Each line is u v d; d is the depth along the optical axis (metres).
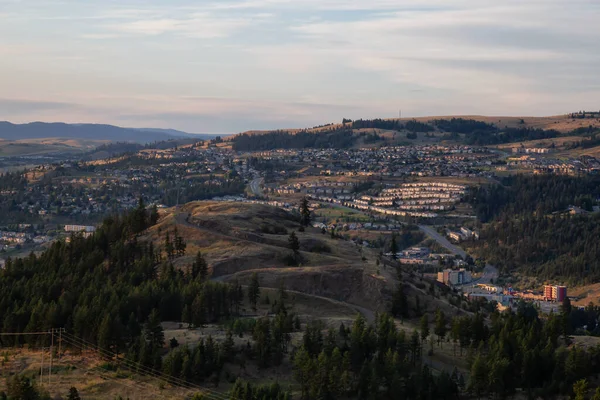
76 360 156.75
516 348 158.88
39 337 166.75
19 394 132.00
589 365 151.12
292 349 158.00
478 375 146.38
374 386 141.75
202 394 133.75
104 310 166.50
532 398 146.62
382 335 159.62
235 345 156.88
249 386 135.00
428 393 143.88
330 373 141.38
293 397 141.00
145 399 137.00
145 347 151.25
